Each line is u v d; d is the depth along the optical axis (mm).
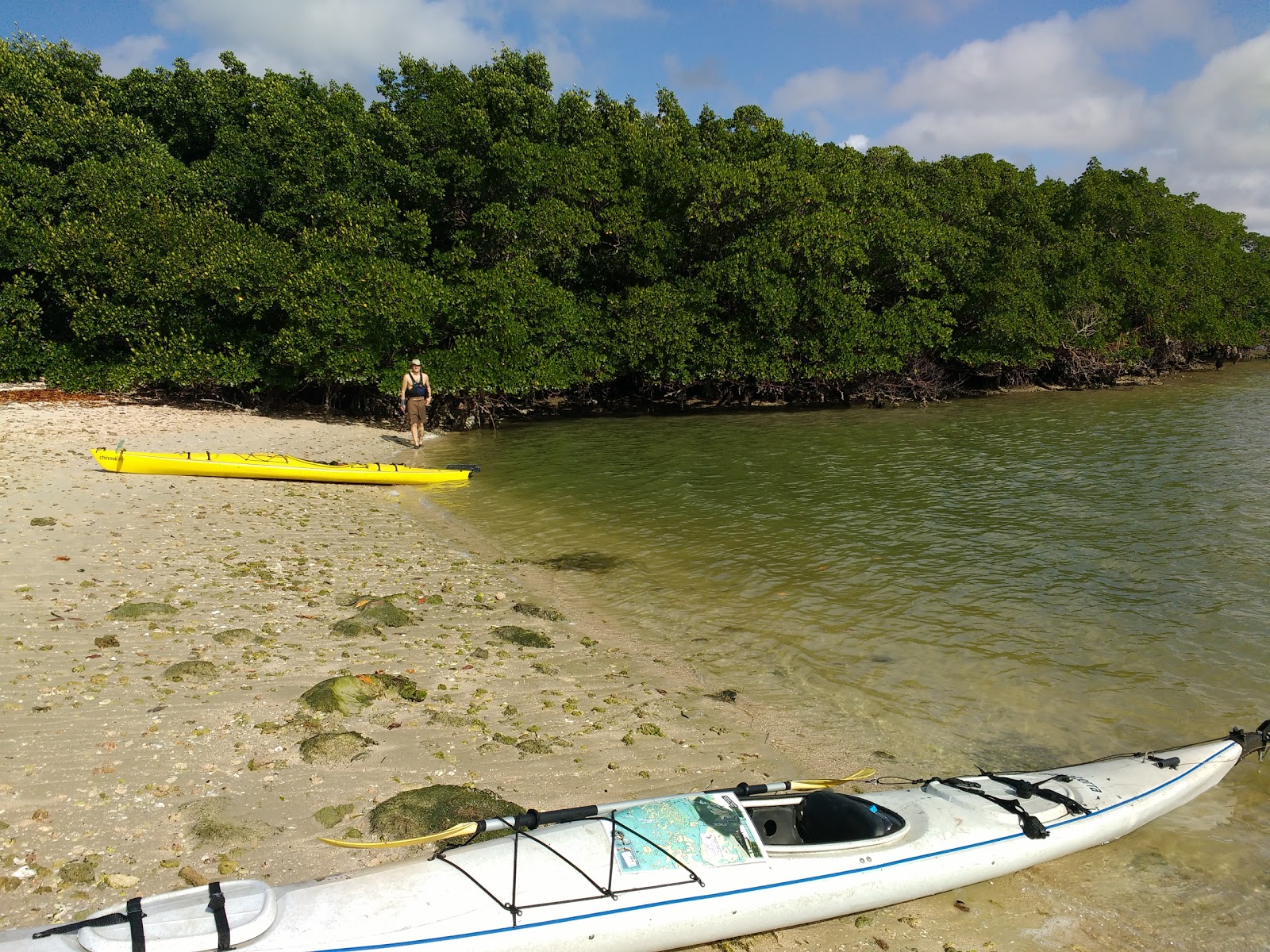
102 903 4883
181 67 29891
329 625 9453
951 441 24250
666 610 10742
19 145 24266
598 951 4836
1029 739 7605
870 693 8477
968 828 5926
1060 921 5496
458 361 24734
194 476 16203
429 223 28719
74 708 6996
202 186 26719
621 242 30656
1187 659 9188
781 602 10992
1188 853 6172
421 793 6148
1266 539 13539
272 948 4340
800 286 29844
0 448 16391
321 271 22297
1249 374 46781
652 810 5523
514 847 5199
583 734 7473
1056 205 42406
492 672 8672
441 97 28891
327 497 16234
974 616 10438
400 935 4551
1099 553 12891
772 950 5203
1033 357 34750
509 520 15258
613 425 28500
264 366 23406
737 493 17406
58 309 24500
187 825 5676
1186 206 49938
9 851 5258
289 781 6328
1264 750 7363
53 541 11234
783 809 5953
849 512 15680
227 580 10547
